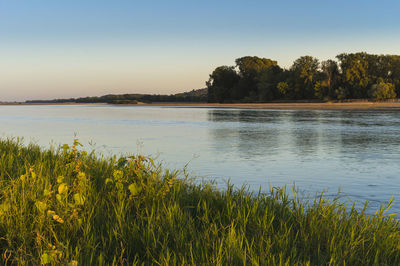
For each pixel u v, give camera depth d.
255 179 10.05
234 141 19.95
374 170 11.30
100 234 4.79
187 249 4.28
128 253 4.39
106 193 6.12
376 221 5.25
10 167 7.54
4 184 6.03
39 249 4.17
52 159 8.62
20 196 5.32
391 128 27.69
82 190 5.59
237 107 99.50
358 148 16.62
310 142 19.19
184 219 5.05
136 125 33.69
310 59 117.12
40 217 4.63
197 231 4.77
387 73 113.62
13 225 4.66
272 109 80.81
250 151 15.91
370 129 26.91
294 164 12.52
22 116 56.66
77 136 23.12
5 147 11.14
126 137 22.38
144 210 5.54
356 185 9.24
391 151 15.59
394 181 9.69
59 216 4.79
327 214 5.27
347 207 7.04
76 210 4.95
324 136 22.22
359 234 4.74
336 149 16.36
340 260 4.11
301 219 5.25
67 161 7.21
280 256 3.97
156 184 6.32
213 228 4.89
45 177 6.38
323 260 4.18
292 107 89.12
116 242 4.56
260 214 5.48
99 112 75.56
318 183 9.51
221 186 9.11
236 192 7.24
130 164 6.26
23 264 3.85
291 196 8.00
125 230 4.74
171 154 15.02
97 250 4.43
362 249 4.42
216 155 14.74
